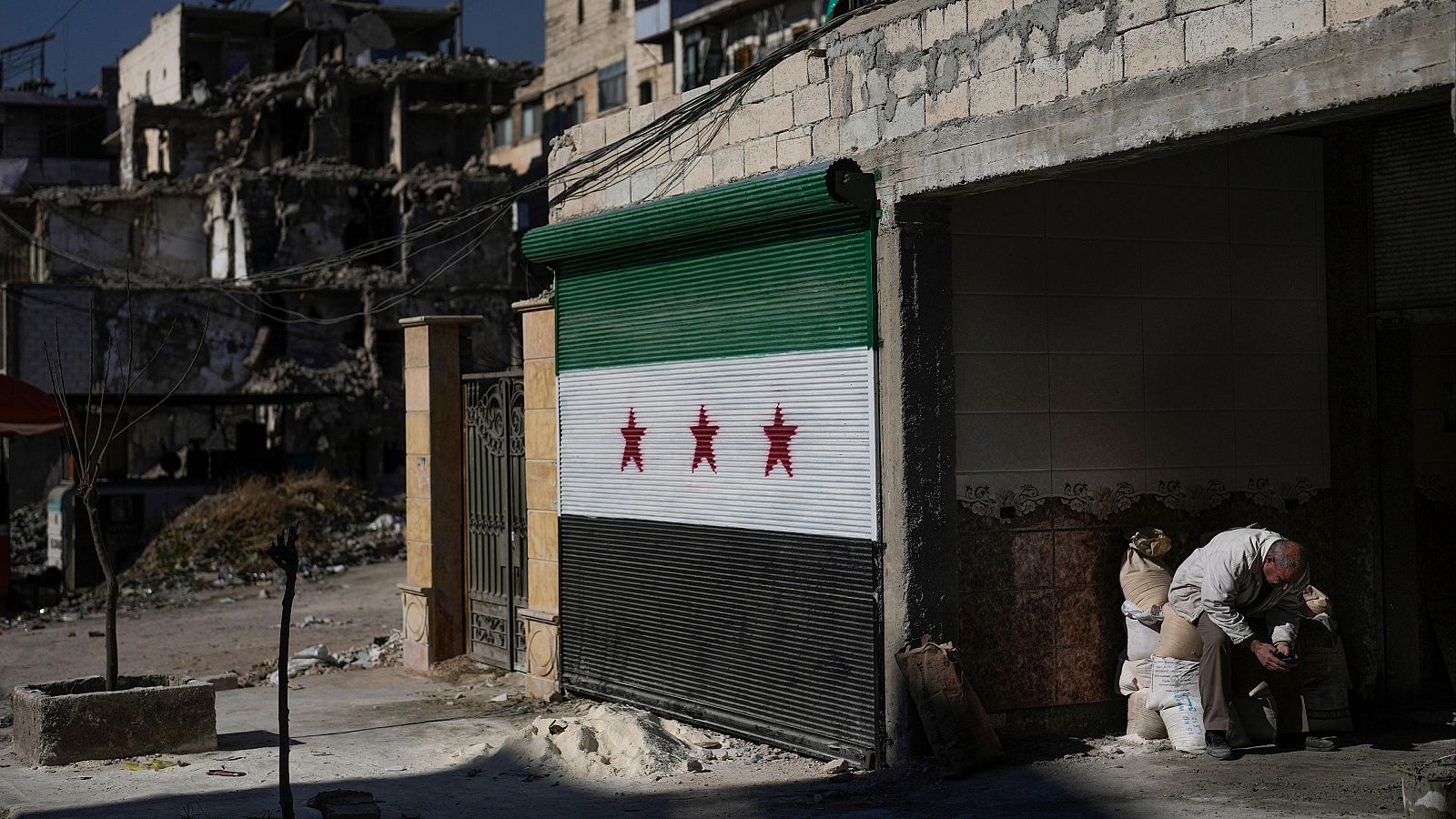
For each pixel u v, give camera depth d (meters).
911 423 7.51
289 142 49.38
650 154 9.88
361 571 22.08
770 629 8.47
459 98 50.62
